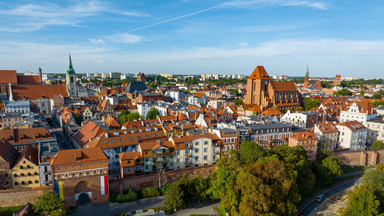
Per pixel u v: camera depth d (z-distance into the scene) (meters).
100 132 137.25
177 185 100.56
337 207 112.44
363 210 93.12
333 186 131.62
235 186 94.25
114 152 124.06
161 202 105.19
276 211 90.56
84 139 140.75
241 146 123.44
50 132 151.50
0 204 93.12
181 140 123.31
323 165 128.25
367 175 111.69
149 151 117.38
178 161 122.62
